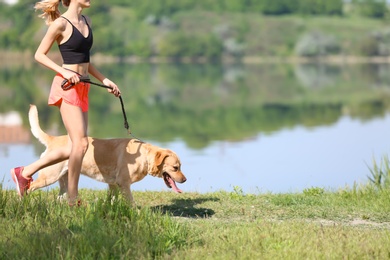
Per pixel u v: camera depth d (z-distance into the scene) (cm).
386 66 9062
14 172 671
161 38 10612
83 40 665
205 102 4322
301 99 4434
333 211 772
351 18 12362
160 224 603
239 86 5600
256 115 3494
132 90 5109
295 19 11838
